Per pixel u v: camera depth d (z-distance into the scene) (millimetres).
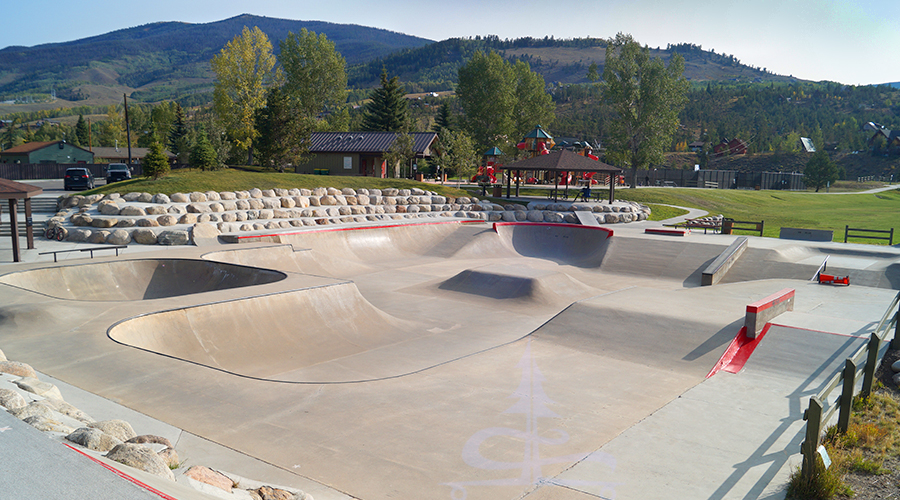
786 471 7418
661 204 50188
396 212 38062
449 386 11047
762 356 12930
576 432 8852
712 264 24828
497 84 70375
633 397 10742
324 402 9445
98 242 25766
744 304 16891
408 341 16000
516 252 33188
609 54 56312
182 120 85812
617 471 7434
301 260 25516
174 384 9211
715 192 59344
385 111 74500
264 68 55844
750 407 10203
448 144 57531
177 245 25969
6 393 5809
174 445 7047
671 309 16016
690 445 8406
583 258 31250
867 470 7016
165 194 30391
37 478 3984
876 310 16344
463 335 16797
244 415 8430
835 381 7637
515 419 9336
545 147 60000
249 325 14234
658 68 54531
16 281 15867
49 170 56688
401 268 28047
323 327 15625
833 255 26781
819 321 14539
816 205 56375
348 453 7574
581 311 16203
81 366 9602
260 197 33469
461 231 34250
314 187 36750
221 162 65250
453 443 8195
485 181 51125
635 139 57719
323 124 72000
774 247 27266
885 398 9164
